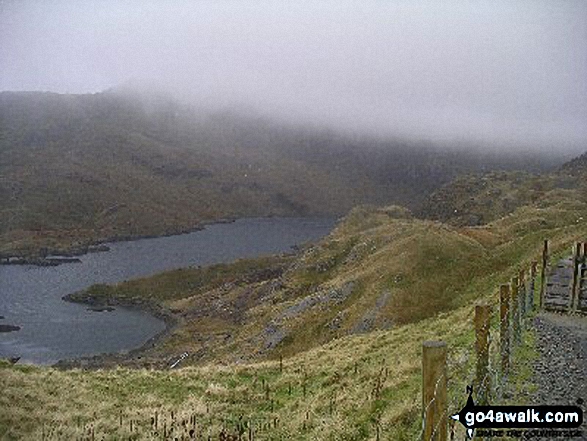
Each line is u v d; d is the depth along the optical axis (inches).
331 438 540.1
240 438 606.2
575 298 856.3
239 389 863.1
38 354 4200.3
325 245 4320.9
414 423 499.2
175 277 7111.2
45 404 764.0
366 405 593.9
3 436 635.5
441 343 298.0
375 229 4252.0
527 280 885.2
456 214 7829.7
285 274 4554.6
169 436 649.0
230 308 4936.0
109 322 5364.2
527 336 706.8
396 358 826.8
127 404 808.9
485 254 2578.7
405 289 2433.6
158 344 4323.3
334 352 1130.0
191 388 906.7
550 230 2524.6
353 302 2632.9
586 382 526.0
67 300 6427.2
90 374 980.6
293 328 2674.7
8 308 5984.3
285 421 673.0
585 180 7347.4
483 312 428.8
